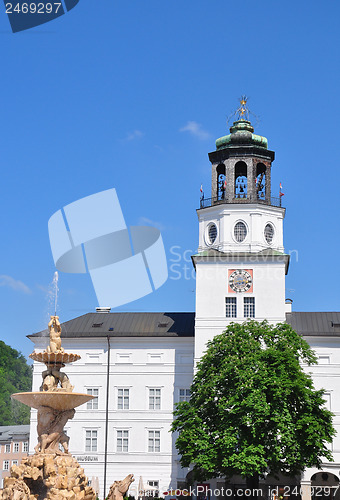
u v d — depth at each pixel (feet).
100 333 284.00
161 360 279.49
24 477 127.75
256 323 226.38
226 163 273.13
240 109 281.33
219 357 220.64
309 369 265.95
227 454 200.95
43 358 136.98
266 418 200.03
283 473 211.61
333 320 276.82
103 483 269.23
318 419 204.85
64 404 133.49
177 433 271.49
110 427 275.18
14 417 485.15
